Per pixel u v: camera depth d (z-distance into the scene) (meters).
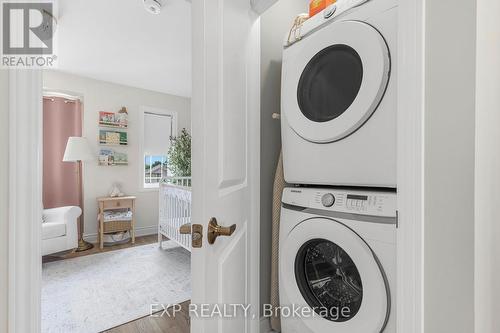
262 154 1.52
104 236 3.65
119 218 3.71
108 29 2.46
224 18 0.89
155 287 2.39
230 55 0.94
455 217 0.69
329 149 1.10
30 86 0.55
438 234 0.71
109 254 3.29
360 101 0.97
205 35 0.75
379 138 0.94
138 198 4.25
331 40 1.08
